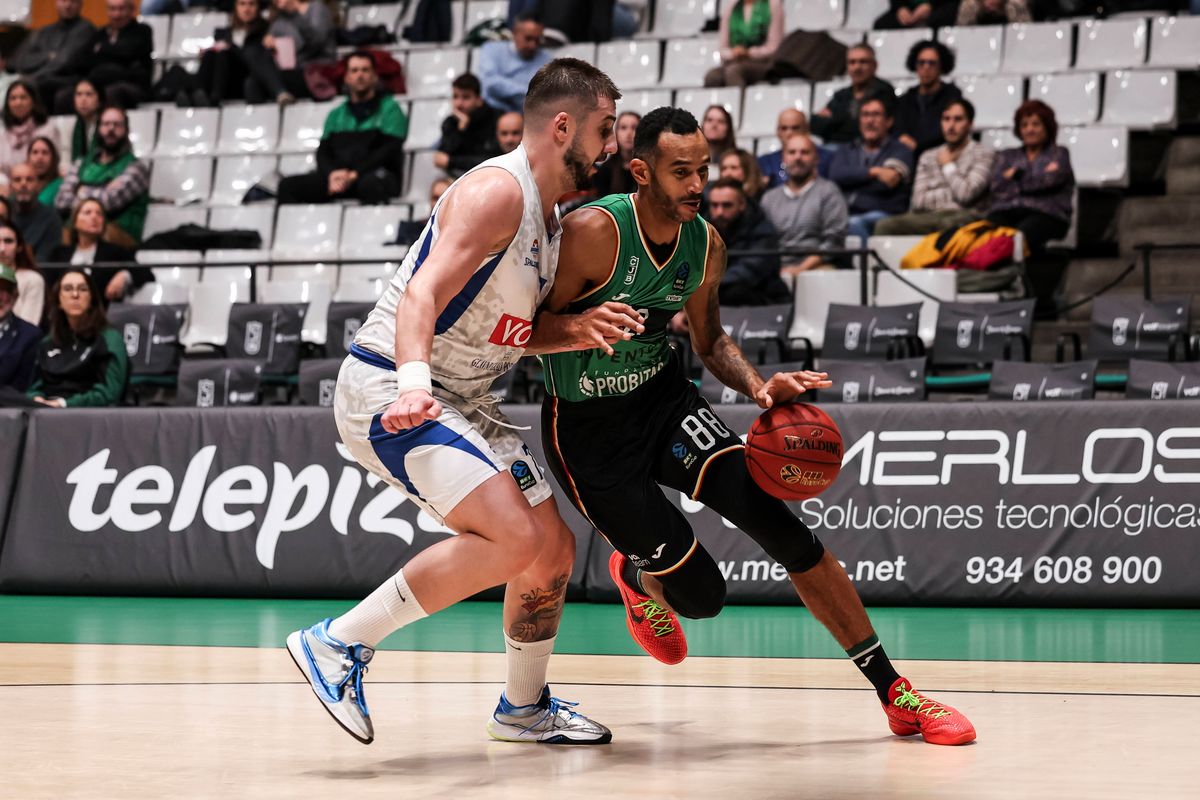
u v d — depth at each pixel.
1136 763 7.21
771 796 6.58
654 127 7.75
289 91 29.48
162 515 16.67
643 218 7.99
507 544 7.27
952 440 15.09
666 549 8.38
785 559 8.20
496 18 29.80
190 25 32.84
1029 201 22.11
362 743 7.80
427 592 7.33
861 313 19.92
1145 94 24.55
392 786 6.89
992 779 6.86
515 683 8.10
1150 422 14.65
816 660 11.46
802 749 7.75
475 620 14.53
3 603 16.05
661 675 10.71
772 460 7.94
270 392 22.28
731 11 26.94
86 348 19.52
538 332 7.95
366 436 7.57
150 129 29.52
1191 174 24.45
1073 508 14.66
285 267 25.58
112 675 10.80
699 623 13.85
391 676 10.81
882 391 17.97
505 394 20.12
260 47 29.86
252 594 16.31
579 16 28.69
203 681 10.48
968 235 21.55
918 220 22.36
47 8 36.81
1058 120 24.75
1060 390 17.56
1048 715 8.72
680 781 6.95
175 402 22.73
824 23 28.39
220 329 24.22
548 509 7.89
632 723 8.69
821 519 15.19
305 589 16.17
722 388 18.86
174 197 28.31
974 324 19.66
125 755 7.67
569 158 7.53
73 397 19.16
